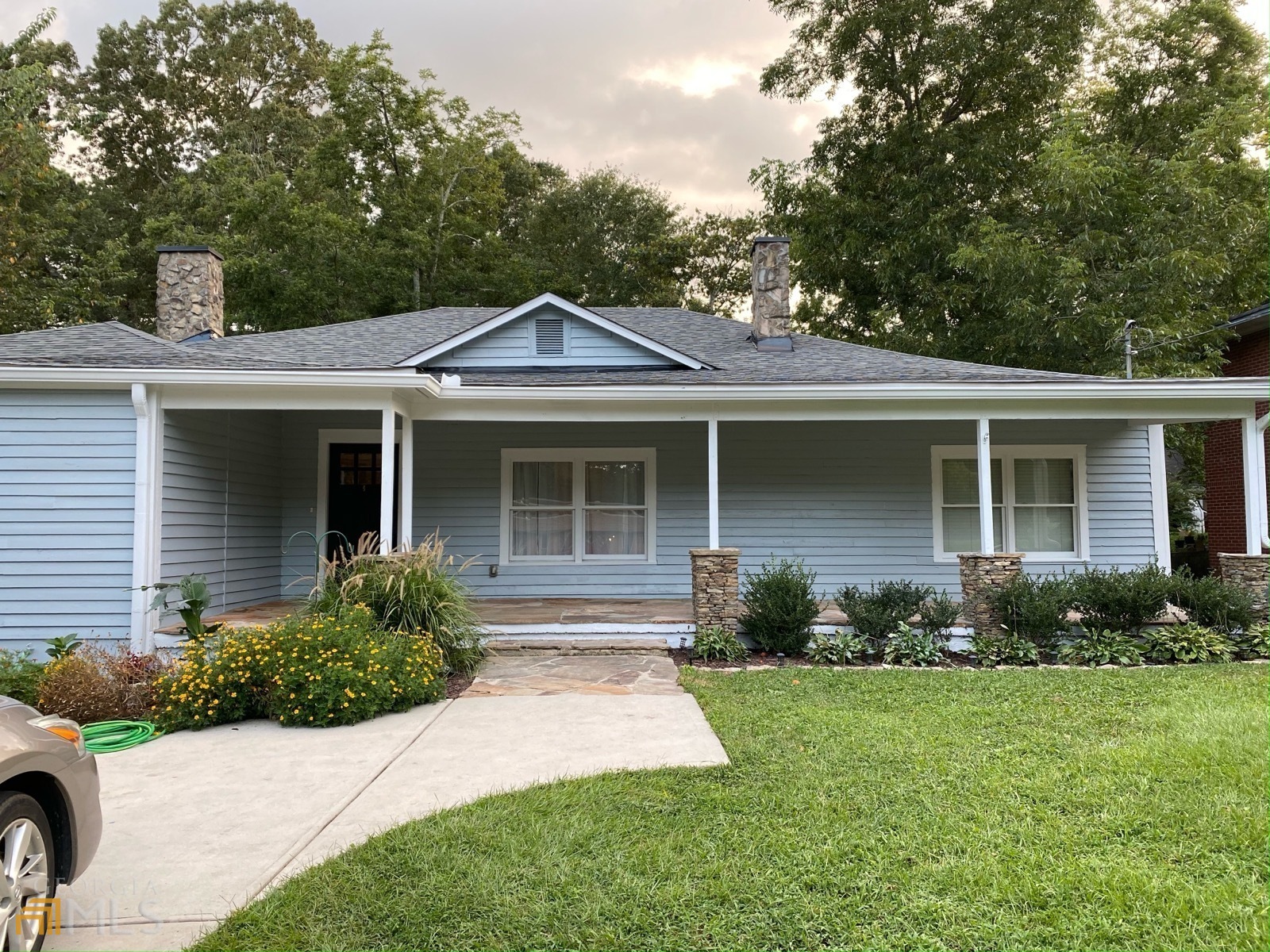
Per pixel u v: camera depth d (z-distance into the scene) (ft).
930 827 12.41
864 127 65.67
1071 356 54.34
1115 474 37.14
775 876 10.91
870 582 36.86
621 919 9.88
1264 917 9.77
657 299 102.06
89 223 87.56
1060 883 10.63
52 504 26.13
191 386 26.58
